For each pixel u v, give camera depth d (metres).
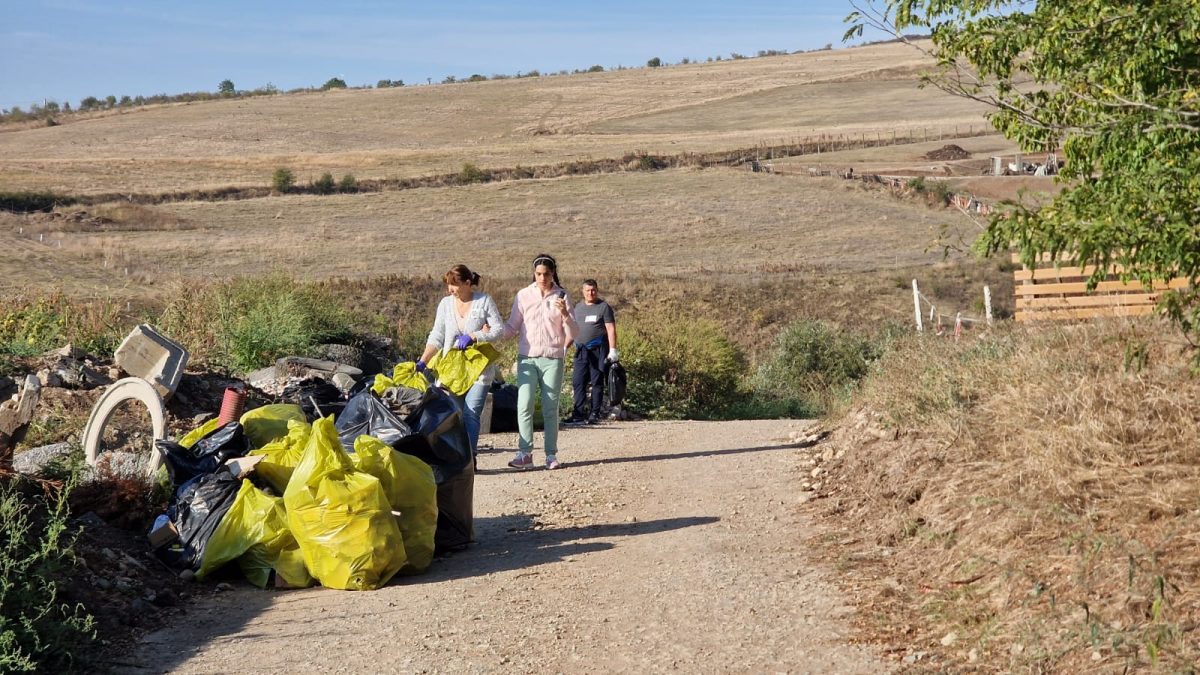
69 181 82.19
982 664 4.24
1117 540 4.56
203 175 88.00
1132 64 4.90
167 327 13.85
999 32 5.48
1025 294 11.27
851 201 67.75
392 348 16.55
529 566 6.50
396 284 43.66
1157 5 4.71
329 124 134.75
